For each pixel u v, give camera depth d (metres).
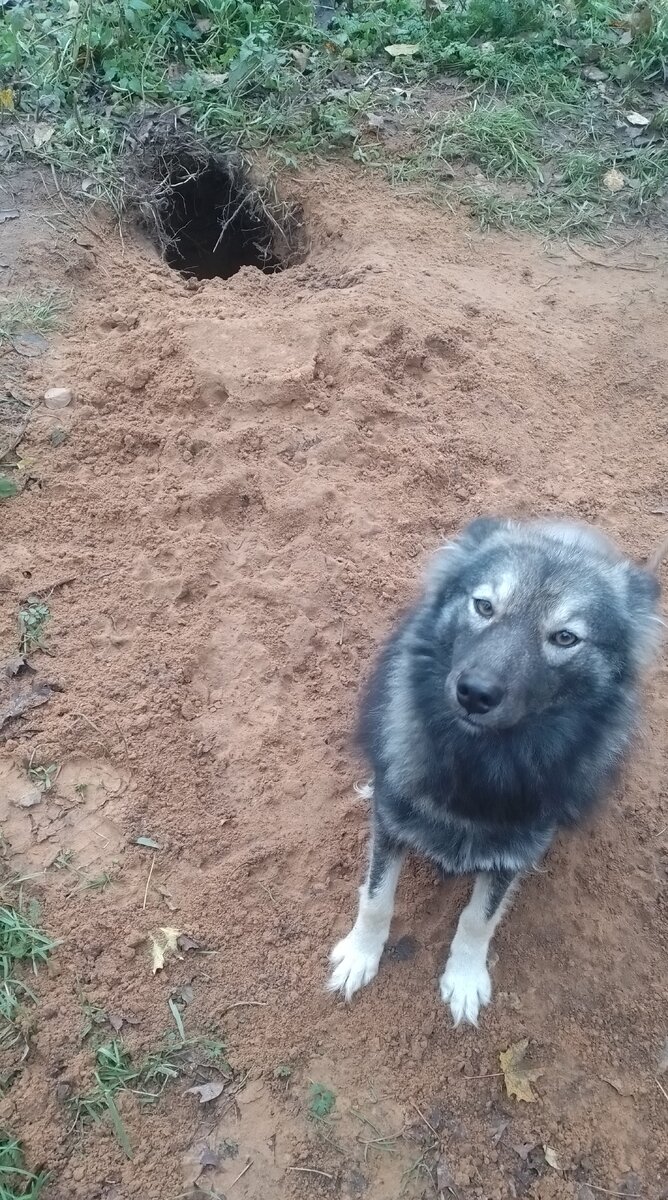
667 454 1.52
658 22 2.33
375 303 1.58
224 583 1.24
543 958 0.96
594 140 2.11
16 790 1.03
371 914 0.90
